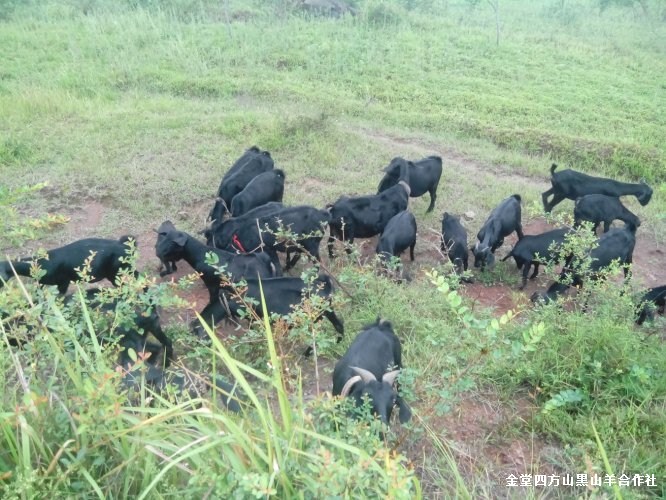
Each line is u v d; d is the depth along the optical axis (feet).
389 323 18.65
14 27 69.67
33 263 14.84
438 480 14.98
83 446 9.64
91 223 30.22
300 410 10.33
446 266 25.34
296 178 35.91
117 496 9.86
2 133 39.83
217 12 76.33
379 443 10.94
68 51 62.69
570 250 24.59
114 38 66.18
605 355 19.49
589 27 80.43
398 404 15.94
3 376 11.05
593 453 16.40
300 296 21.03
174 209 31.83
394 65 61.93
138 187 33.24
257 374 10.32
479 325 13.29
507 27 77.41
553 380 18.81
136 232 29.71
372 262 26.53
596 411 18.03
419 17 77.46
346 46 64.39
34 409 10.16
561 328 20.66
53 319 11.90
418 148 42.98
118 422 9.89
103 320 14.84
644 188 33.37
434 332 20.16
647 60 66.95
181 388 16.15
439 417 17.44
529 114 51.65
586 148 44.11
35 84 53.78
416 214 33.50
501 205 29.22
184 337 19.25
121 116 44.37
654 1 87.71
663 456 16.22
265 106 50.24
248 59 61.31
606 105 54.49
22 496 8.99
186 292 25.52
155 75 57.11
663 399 18.31
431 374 18.70
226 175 32.81
